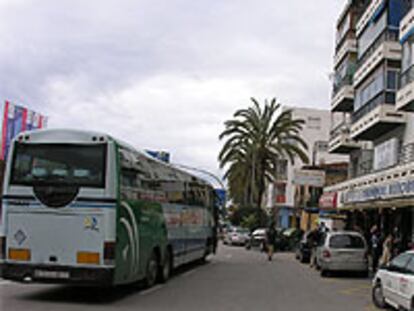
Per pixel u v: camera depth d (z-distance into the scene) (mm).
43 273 12531
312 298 15164
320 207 40344
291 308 13094
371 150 34594
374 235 25938
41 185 12773
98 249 12414
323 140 74188
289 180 73875
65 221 12594
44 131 13062
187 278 19156
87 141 12797
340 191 35156
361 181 30578
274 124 43875
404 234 26656
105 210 12508
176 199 18656
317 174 44750
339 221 43281
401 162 25781
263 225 53781
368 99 30875
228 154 45062
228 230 53375
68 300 12859
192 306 12648
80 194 12586
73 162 12766
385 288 13078
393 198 24047
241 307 12820
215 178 44719
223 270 22828
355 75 33844
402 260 12609
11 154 13078
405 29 24422
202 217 23984
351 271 21922
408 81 24062
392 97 28031
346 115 41688
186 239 20578
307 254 28906
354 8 36625
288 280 19844
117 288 15500
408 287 11500
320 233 28531
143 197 14602
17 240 12758
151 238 15375
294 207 67000
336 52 40094
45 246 12609
